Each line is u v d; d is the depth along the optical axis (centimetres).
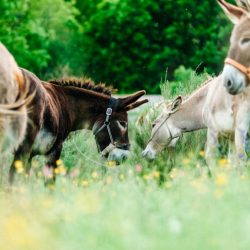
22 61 4106
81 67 5038
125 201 940
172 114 1540
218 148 1416
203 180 1095
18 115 1202
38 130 1302
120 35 5178
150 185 1100
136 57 5175
